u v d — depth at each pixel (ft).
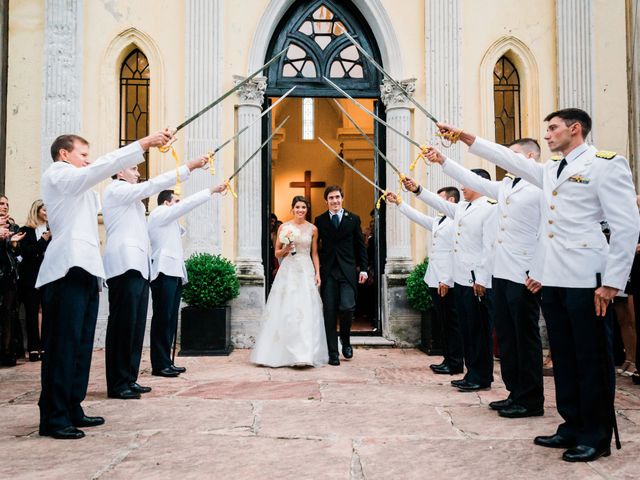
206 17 25.16
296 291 20.54
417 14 25.99
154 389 16.58
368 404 14.71
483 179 14.28
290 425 12.69
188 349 22.66
